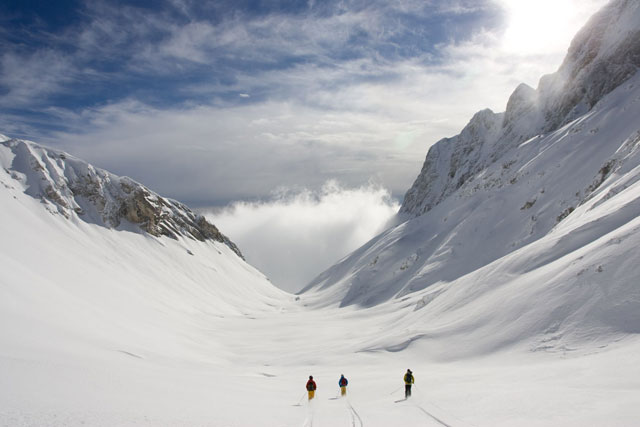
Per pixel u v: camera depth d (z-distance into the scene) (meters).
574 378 23.81
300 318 147.75
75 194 195.00
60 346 36.16
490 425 17.11
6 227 112.56
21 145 190.62
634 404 16.56
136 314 98.81
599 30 156.00
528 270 55.91
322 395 32.69
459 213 163.38
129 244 193.12
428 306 74.06
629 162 77.56
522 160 153.00
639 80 120.19
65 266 109.69
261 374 54.06
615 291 36.94
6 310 43.66
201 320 133.88
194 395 24.45
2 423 12.27
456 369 37.41
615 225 50.88
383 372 43.66
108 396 19.03
